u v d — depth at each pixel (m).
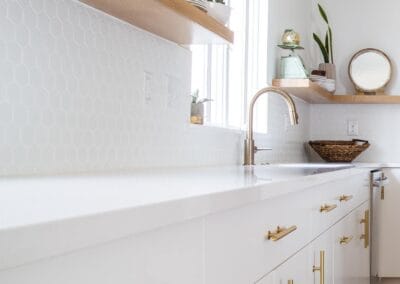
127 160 1.96
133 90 2.00
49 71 1.54
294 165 3.13
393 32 4.77
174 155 2.32
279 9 3.86
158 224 0.82
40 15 1.50
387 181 4.27
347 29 4.82
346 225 2.86
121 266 0.79
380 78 4.66
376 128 4.79
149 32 2.10
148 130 2.11
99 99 1.79
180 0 1.76
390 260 4.25
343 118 4.83
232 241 1.24
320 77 4.25
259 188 1.30
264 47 3.54
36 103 1.49
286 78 3.68
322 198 2.23
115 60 1.88
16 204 0.75
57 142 1.58
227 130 2.92
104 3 1.67
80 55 1.68
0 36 1.37
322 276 2.21
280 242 1.63
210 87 3.11
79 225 0.64
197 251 1.05
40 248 0.58
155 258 0.89
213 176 1.61
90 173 1.60
